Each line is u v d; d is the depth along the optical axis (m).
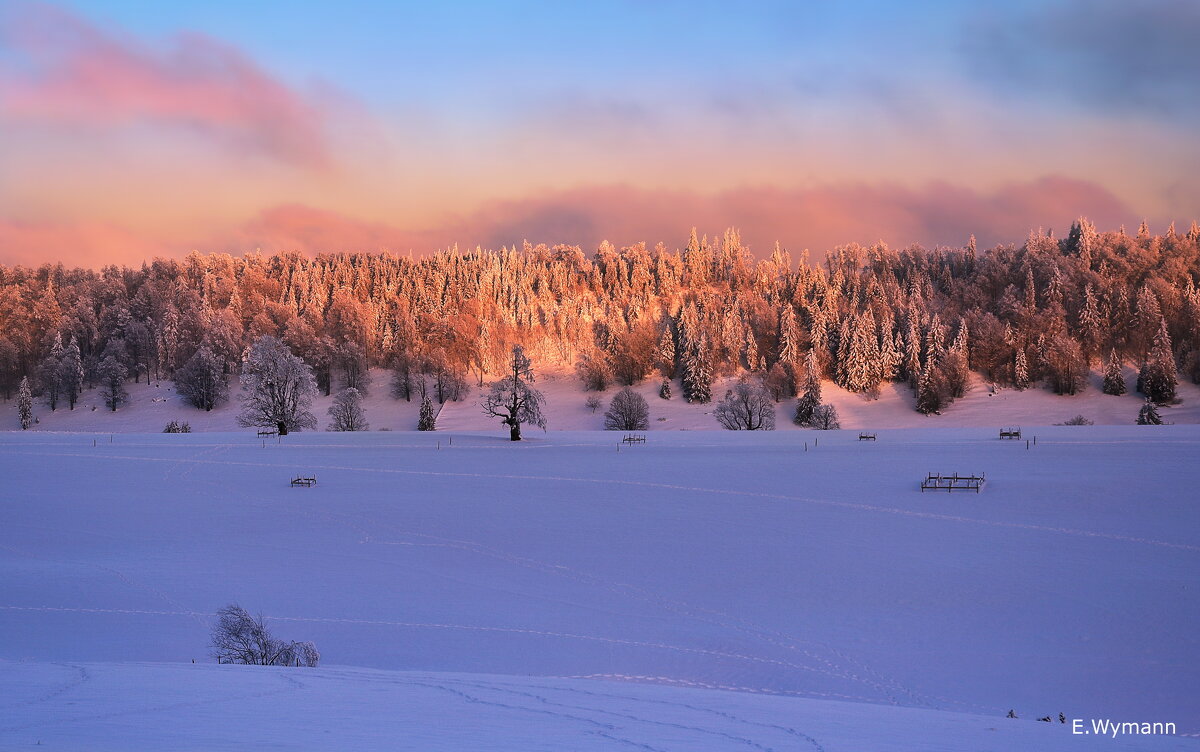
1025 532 55.50
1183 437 81.81
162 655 35.81
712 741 15.88
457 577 50.53
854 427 142.88
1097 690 33.47
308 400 109.12
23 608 43.34
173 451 92.88
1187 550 50.38
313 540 59.34
